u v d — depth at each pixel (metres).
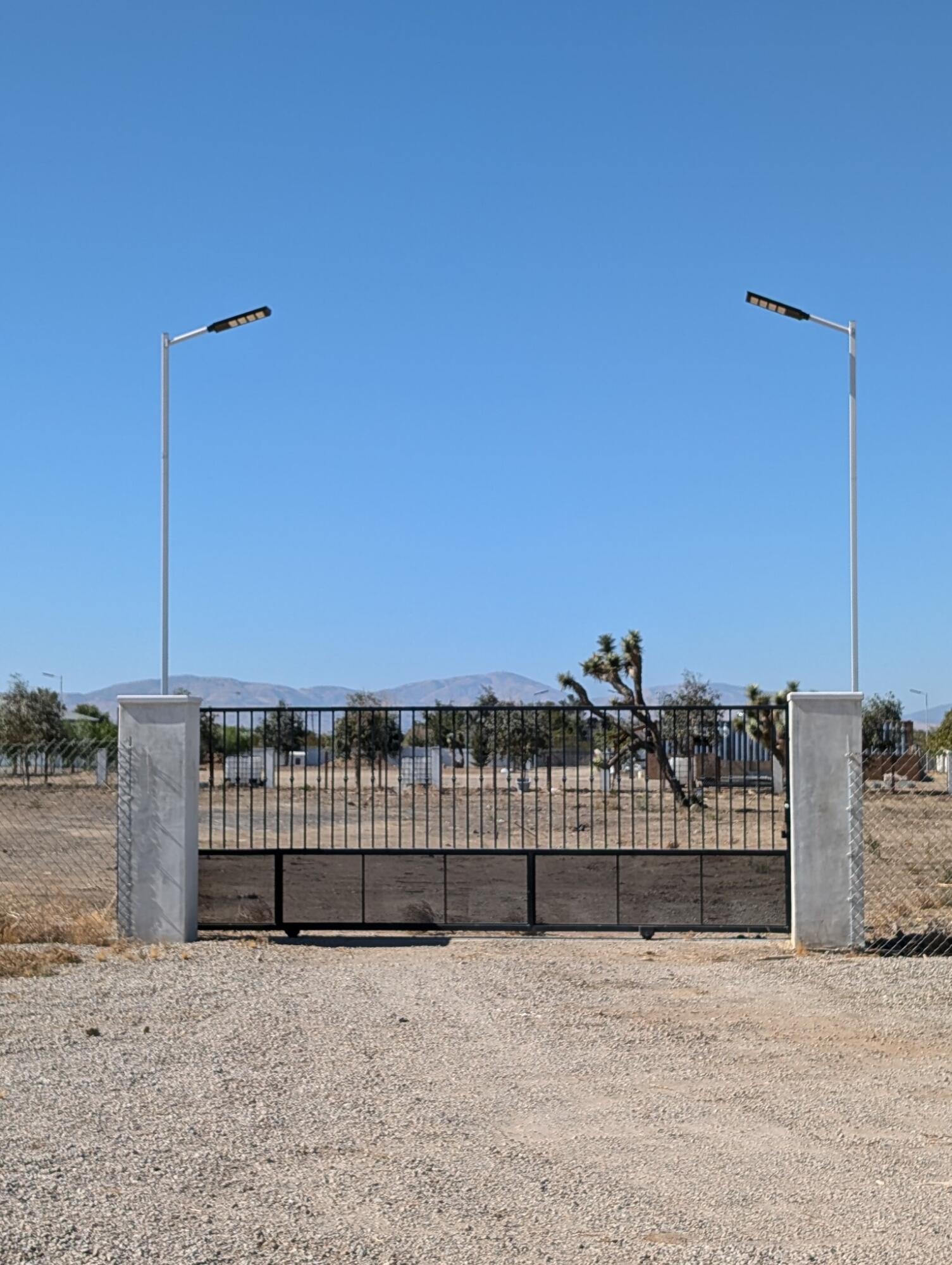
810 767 14.39
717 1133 7.53
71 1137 7.15
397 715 15.30
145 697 14.82
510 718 15.47
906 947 14.60
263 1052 9.48
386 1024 10.58
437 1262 5.40
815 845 14.38
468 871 15.23
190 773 14.87
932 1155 7.12
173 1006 11.22
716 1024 10.80
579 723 15.25
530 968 13.34
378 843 24.88
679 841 23.95
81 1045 9.69
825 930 14.35
